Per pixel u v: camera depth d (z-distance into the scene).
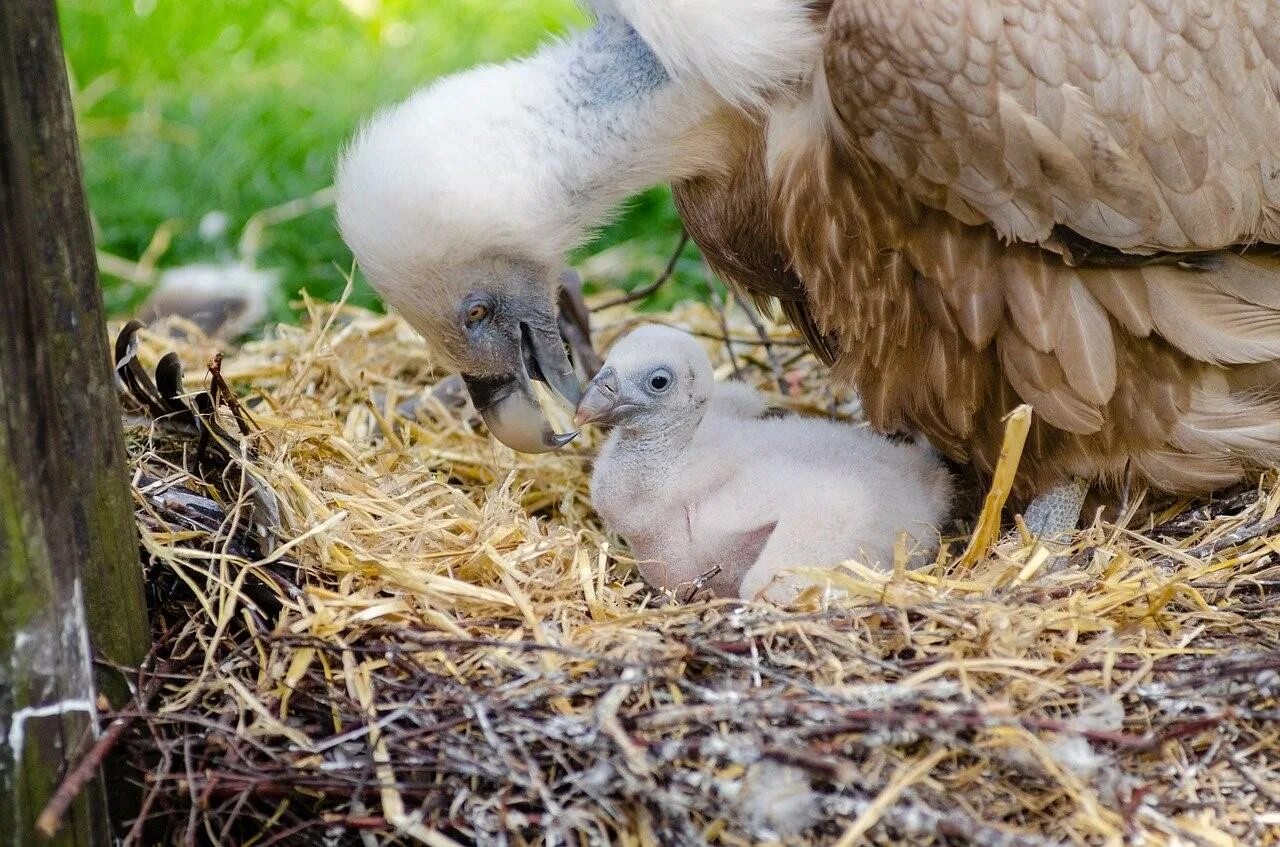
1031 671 4.44
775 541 5.58
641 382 5.72
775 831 3.98
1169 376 5.45
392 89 11.69
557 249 5.70
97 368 4.23
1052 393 5.41
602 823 4.07
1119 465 5.61
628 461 5.84
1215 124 5.12
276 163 10.77
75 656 4.07
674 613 4.78
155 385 5.87
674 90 5.57
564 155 5.55
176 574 4.93
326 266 9.74
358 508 5.50
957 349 5.52
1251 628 4.74
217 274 8.48
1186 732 4.18
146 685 4.42
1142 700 4.37
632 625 4.78
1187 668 4.43
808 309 6.10
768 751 3.98
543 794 3.97
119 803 4.36
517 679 4.43
